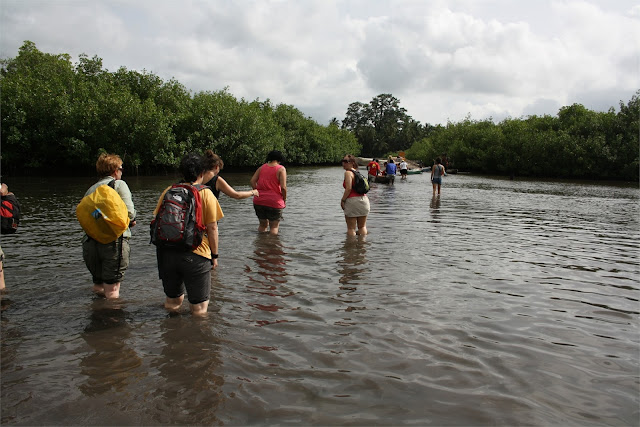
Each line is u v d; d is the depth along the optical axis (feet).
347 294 17.56
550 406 9.89
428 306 16.39
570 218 43.57
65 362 11.59
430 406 9.79
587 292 18.62
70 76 125.08
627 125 148.46
